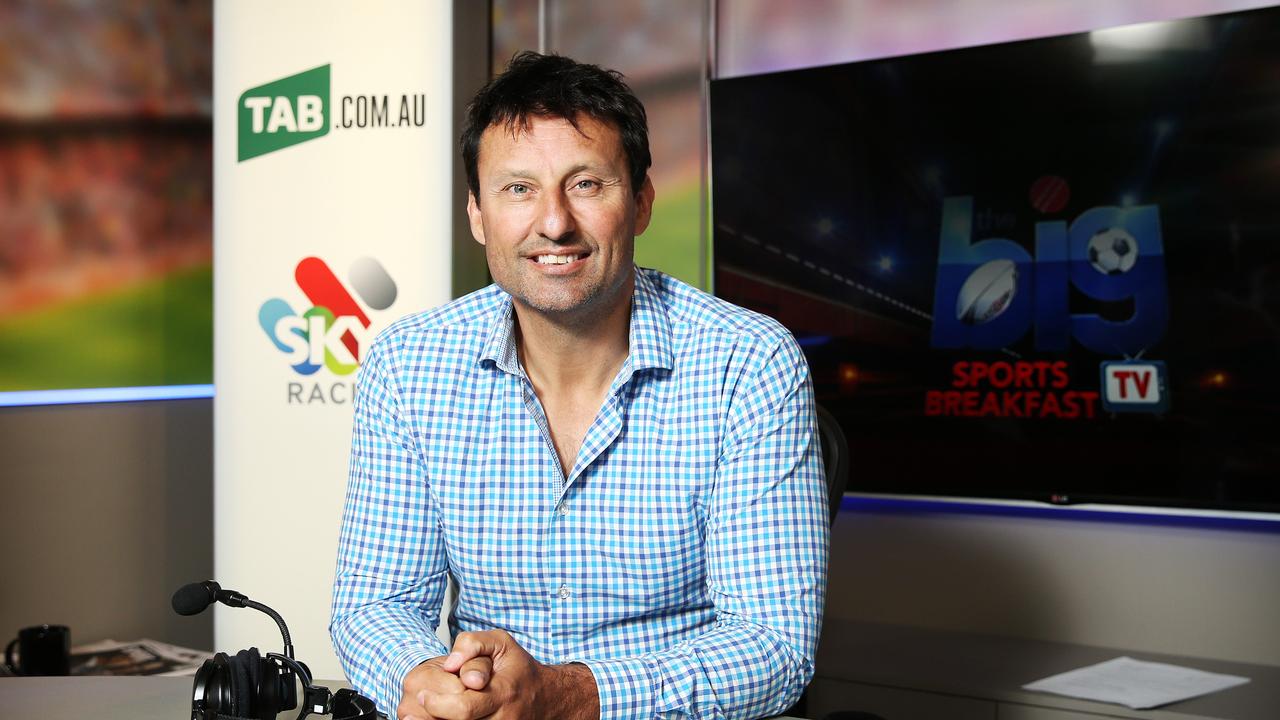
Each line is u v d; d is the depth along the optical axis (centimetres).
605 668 128
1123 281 286
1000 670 271
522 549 151
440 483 154
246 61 311
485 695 115
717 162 337
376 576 155
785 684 137
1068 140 292
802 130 324
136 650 324
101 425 343
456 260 315
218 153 314
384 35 306
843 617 332
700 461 149
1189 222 278
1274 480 270
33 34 324
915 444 313
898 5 325
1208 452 277
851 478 322
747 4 344
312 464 308
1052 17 306
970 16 316
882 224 316
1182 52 277
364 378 161
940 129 307
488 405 154
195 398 373
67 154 333
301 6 309
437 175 305
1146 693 246
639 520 150
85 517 339
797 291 328
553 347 148
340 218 307
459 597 160
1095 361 290
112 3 344
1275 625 277
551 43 372
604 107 140
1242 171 272
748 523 145
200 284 371
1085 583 299
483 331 158
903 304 313
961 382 306
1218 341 276
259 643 310
